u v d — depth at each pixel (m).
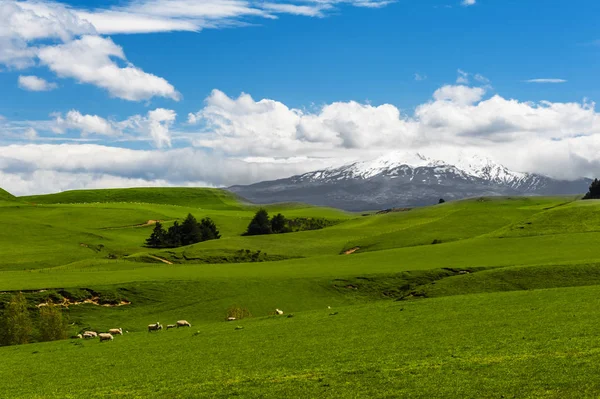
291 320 64.56
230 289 98.94
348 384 35.97
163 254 151.00
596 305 55.38
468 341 44.94
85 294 93.62
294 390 35.75
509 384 33.31
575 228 137.00
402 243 162.50
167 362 47.25
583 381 32.59
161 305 93.06
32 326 82.25
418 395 32.97
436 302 66.81
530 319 51.41
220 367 43.50
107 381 42.50
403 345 45.69
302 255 161.12
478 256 117.38
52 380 44.78
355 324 57.69
